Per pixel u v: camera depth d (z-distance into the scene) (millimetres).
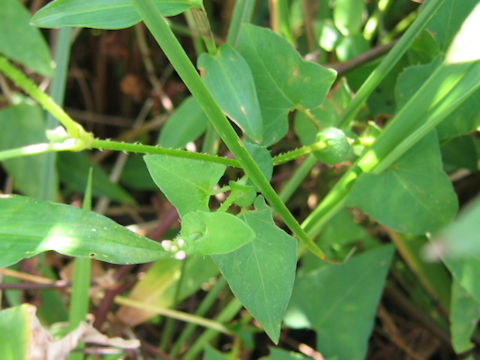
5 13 164
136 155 298
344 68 203
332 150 154
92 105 329
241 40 167
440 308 243
